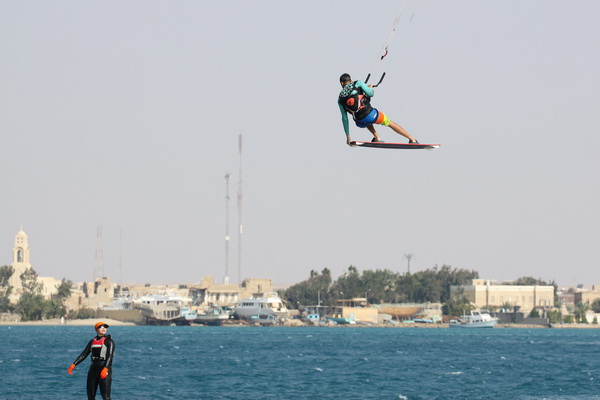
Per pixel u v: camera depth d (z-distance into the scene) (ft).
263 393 437.17
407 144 176.14
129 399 408.67
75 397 410.52
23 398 404.98
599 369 610.65
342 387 468.75
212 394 431.43
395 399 416.05
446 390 456.86
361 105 176.55
